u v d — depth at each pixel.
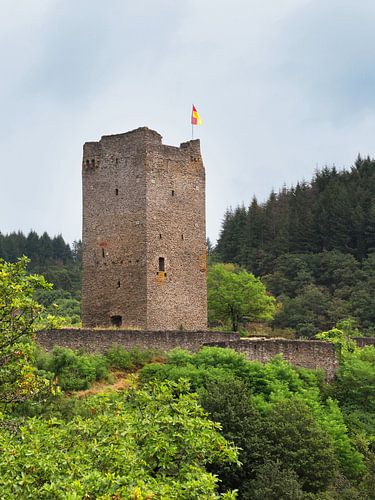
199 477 25.69
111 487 23.80
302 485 42.28
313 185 157.50
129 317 64.25
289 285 122.31
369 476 46.22
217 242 154.38
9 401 31.08
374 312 107.12
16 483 23.77
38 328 31.05
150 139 65.06
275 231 142.00
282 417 45.28
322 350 61.03
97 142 66.94
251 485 40.94
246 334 85.62
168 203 65.69
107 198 66.06
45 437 26.73
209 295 88.81
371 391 57.56
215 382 48.28
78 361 50.78
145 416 28.20
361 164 153.50
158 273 64.44
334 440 48.19
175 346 58.12
